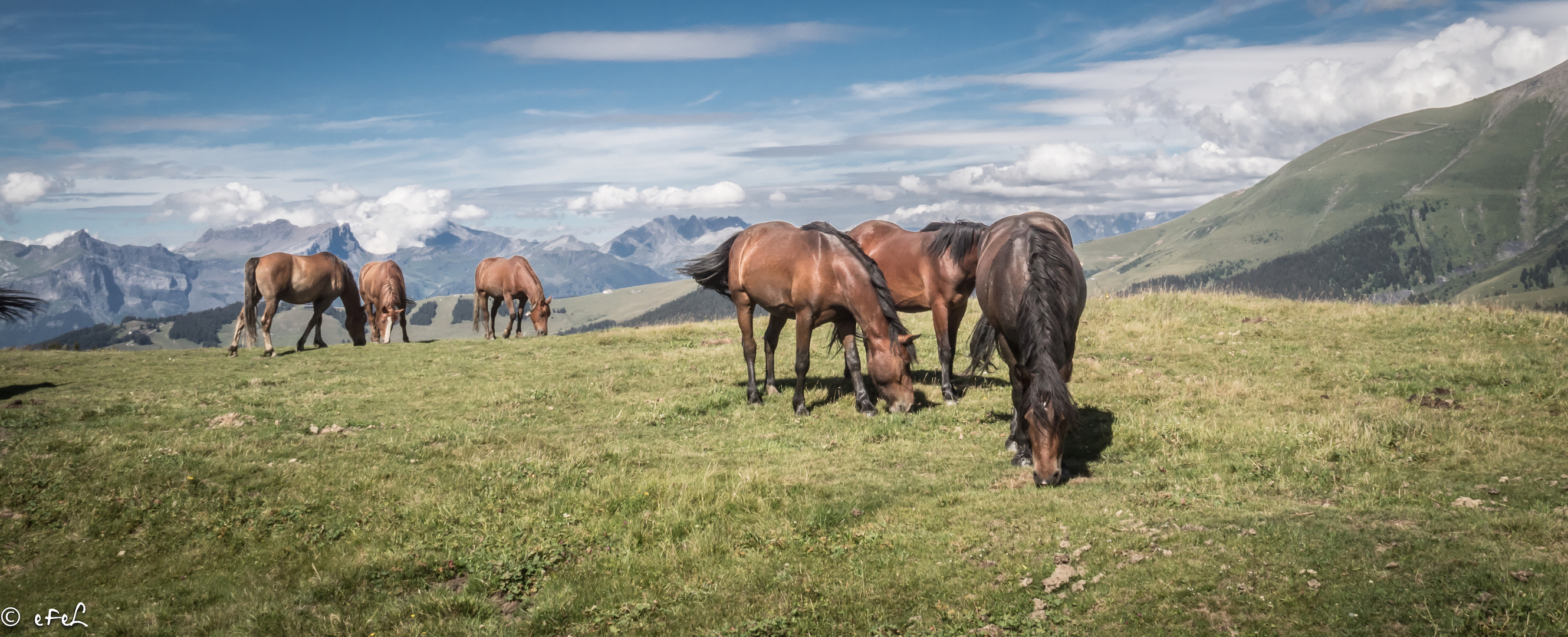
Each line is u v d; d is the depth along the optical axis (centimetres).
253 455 975
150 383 1636
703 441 1053
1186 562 545
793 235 1155
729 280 1268
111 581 707
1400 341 1404
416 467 934
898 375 1095
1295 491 718
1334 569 507
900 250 1249
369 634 597
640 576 650
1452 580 473
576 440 1064
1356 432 848
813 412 1177
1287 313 1680
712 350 1786
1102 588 534
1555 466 725
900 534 671
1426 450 797
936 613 543
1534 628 417
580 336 2178
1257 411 1030
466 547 729
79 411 1261
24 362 1969
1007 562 594
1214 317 1712
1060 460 762
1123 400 1129
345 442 1069
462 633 589
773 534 699
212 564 730
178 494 841
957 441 980
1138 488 744
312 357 2023
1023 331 764
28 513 802
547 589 646
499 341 2231
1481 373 1147
